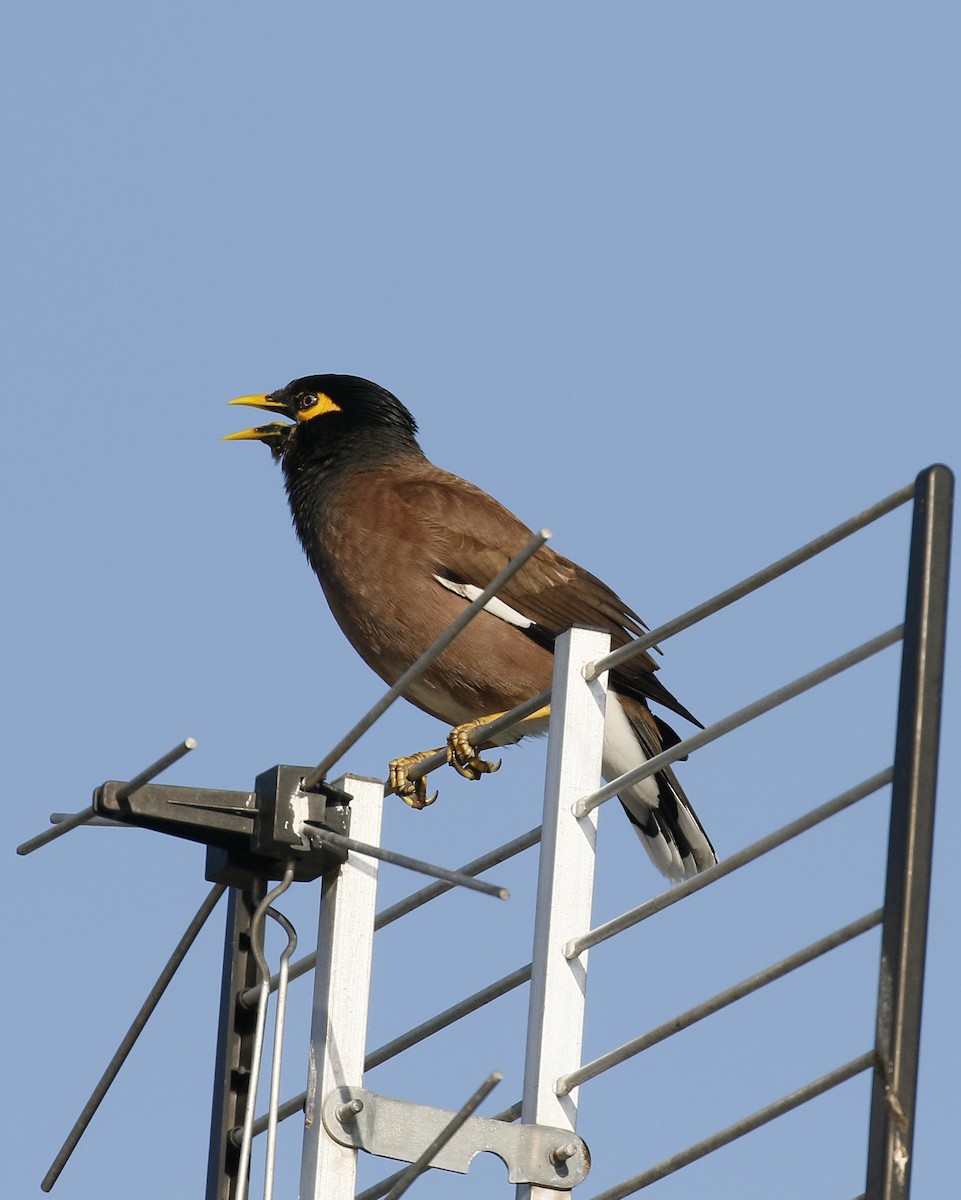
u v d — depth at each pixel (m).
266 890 7.76
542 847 7.55
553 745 7.66
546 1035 7.26
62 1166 7.88
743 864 6.59
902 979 5.54
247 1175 7.19
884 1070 5.52
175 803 7.51
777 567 6.63
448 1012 8.05
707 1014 6.56
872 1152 5.49
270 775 7.59
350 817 7.71
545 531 6.09
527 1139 7.14
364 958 7.59
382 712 6.99
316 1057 7.45
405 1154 7.21
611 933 7.19
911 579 5.91
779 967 6.22
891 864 5.68
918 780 5.68
